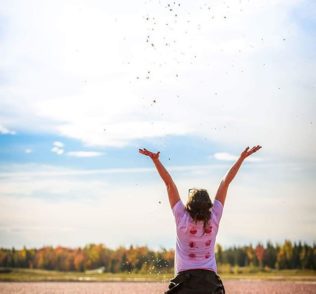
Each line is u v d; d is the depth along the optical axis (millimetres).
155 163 5289
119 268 29984
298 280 27266
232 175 5391
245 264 30797
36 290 23281
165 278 23391
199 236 5000
